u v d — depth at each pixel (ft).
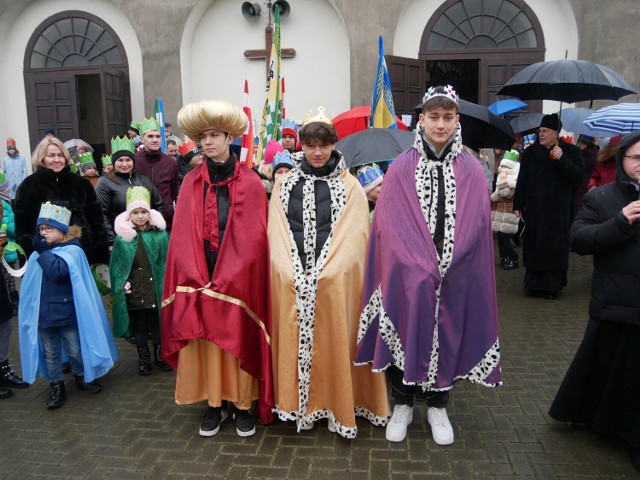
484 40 32.63
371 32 31.68
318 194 9.67
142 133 17.08
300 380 9.46
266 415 10.19
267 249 9.71
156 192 14.87
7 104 36.32
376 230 9.29
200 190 9.78
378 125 14.12
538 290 18.79
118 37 34.68
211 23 34.09
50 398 11.25
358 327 9.68
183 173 20.29
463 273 8.89
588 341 9.37
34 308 11.08
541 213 17.98
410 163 9.14
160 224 12.62
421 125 9.15
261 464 9.04
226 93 34.53
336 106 33.65
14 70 35.96
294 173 9.84
